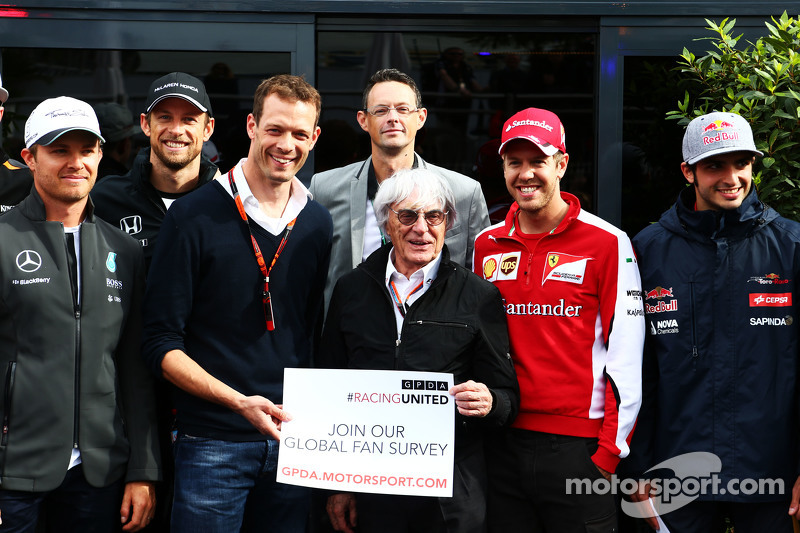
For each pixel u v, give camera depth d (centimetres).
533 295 306
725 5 393
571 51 408
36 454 281
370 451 286
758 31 394
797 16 386
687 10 394
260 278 294
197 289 292
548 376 301
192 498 286
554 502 298
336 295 302
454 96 412
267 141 288
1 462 279
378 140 346
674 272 314
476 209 356
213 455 287
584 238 307
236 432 289
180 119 339
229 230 292
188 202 293
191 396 292
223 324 291
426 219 285
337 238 353
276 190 299
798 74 348
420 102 356
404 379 284
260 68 396
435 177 290
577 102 410
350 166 364
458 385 280
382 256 298
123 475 301
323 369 289
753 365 305
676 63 398
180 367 282
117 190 345
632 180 404
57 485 283
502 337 296
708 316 309
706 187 309
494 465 309
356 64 407
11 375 281
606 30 398
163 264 289
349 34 405
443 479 283
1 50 388
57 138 286
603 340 304
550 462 298
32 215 292
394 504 288
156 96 337
